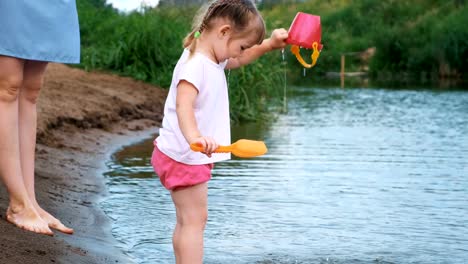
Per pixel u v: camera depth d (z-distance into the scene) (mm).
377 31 32156
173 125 3951
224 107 4051
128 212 5793
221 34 3973
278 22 14469
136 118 10930
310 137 10297
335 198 6500
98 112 9992
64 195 6020
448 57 28328
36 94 4762
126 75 13953
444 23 30000
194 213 3977
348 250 4980
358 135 10594
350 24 34875
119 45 14336
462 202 6445
